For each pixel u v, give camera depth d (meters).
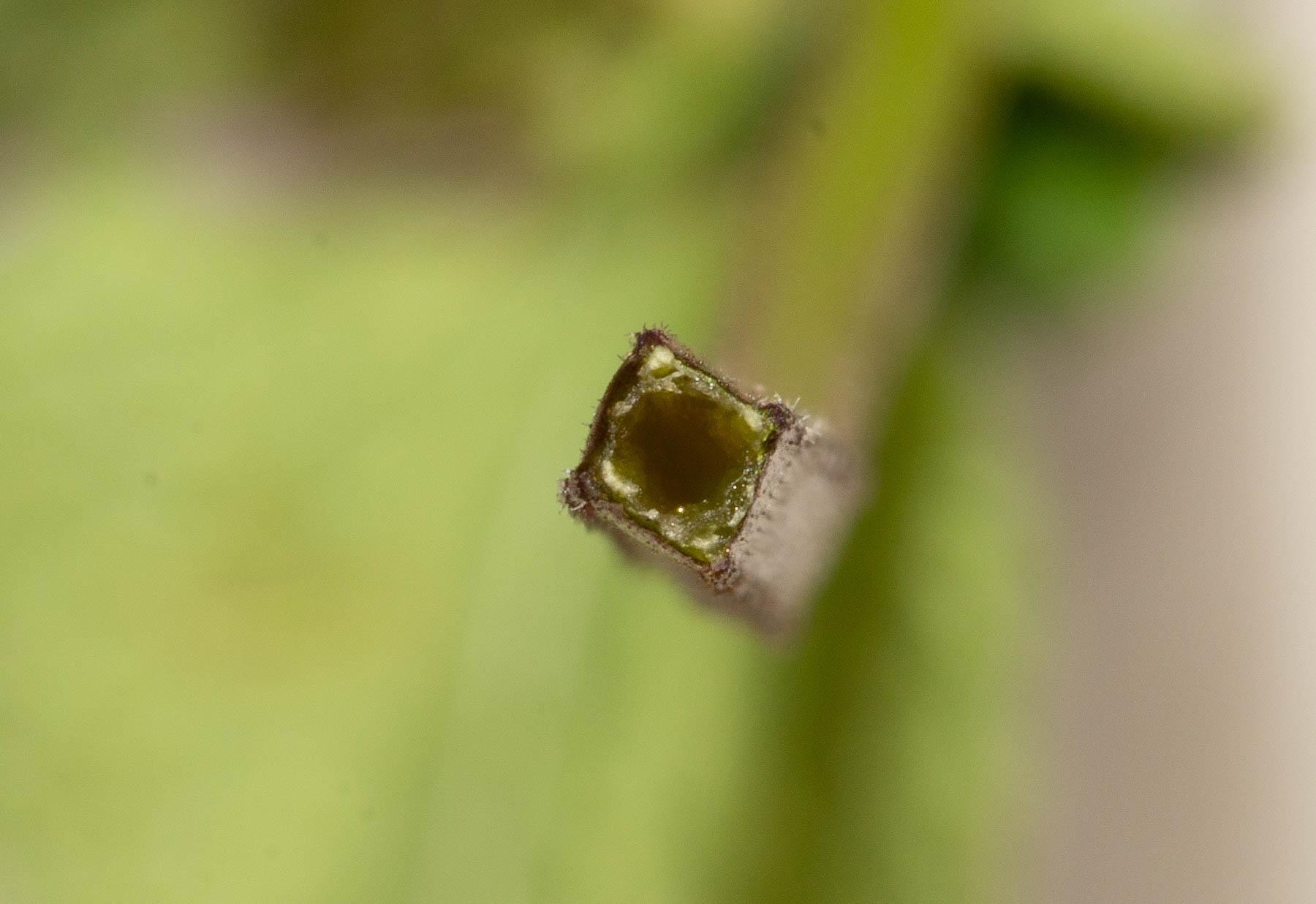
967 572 0.15
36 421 0.16
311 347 0.16
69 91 0.17
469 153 0.16
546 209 0.16
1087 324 0.16
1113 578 0.16
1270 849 0.14
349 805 0.15
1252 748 0.15
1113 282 0.15
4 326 0.16
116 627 0.15
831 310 0.12
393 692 0.15
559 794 0.15
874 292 0.12
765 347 0.11
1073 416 0.16
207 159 0.17
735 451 0.08
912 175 0.12
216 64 0.17
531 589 0.15
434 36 0.16
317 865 0.15
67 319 0.16
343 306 0.16
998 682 0.15
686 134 0.15
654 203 0.16
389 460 0.16
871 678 0.15
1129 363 0.16
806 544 0.08
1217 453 0.15
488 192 0.16
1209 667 0.15
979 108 0.13
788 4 0.15
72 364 0.16
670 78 0.15
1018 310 0.16
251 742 0.15
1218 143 0.14
